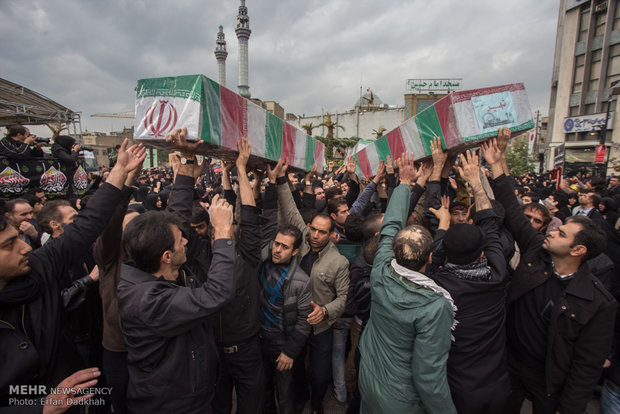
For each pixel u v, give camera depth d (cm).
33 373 137
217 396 244
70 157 616
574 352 193
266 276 259
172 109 192
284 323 249
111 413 267
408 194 242
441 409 164
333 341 303
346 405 305
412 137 322
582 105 2583
